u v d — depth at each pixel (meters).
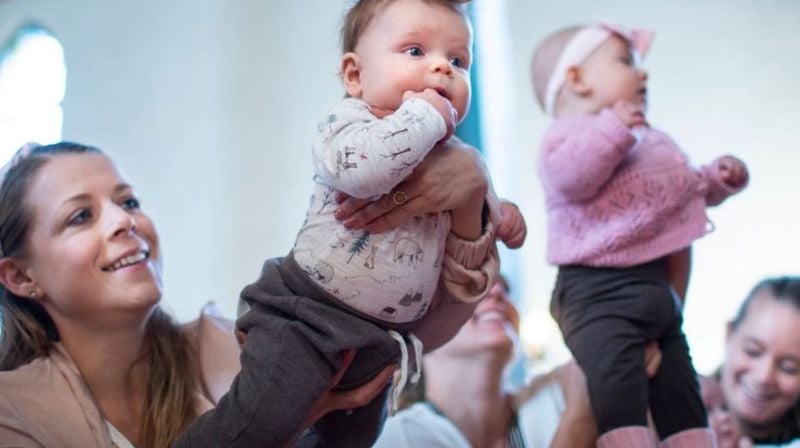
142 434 2.16
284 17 5.57
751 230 4.82
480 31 5.28
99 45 5.95
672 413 2.26
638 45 2.58
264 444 1.73
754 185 4.85
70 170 2.19
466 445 2.72
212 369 2.31
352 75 1.83
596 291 2.29
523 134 5.23
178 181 5.54
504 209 1.99
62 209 2.13
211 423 1.76
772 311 2.92
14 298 2.21
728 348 3.03
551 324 4.51
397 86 1.73
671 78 5.09
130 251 2.15
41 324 2.22
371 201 1.69
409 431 2.72
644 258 2.27
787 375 2.89
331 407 1.84
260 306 1.81
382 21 1.78
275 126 5.44
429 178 1.70
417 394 2.92
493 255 1.92
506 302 2.96
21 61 6.12
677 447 2.24
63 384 2.11
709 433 2.26
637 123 2.37
